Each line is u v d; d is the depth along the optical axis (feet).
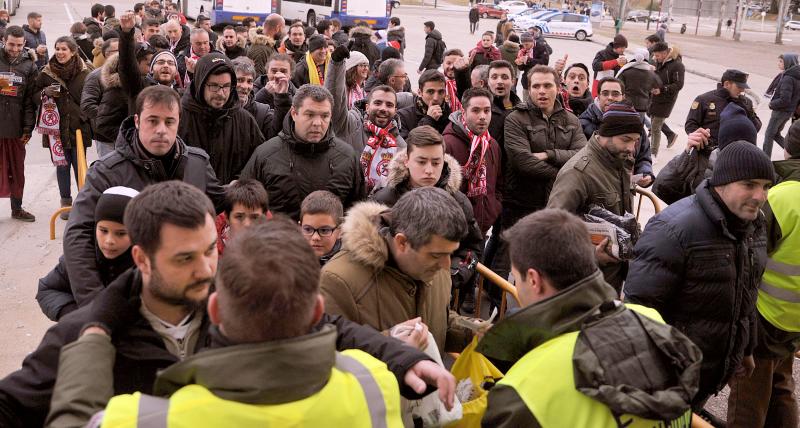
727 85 29.01
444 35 124.06
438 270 8.13
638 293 10.89
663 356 6.66
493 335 7.07
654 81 32.91
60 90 24.03
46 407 6.27
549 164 17.97
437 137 12.57
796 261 12.46
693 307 10.82
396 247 8.07
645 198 30.55
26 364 6.40
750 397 13.19
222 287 4.95
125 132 11.75
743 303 11.03
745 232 10.81
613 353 6.46
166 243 6.02
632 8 256.52
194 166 12.21
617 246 12.56
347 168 14.94
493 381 8.76
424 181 12.55
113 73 19.99
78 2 149.69
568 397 6.36
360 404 5.30
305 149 14.58
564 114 18.60
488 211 17.47
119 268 9.70
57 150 24.64
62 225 24.70
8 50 23.65
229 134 15.67
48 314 10.39
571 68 23.88
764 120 52.49
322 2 94.89
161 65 19.83
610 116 13.92
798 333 12.85
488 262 19.49
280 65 21.62
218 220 12.60
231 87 15.34
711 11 187.93
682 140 45.60
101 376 5.60
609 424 6.24
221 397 4.88
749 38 157.28
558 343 6.64
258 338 4.91
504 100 19.95
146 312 6.39
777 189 12.52
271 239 5.08
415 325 7.67
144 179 11.57
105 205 9.27
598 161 14.17
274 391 4.87
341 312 8.05
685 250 10.63
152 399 4.99
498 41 57.36
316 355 4.99
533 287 6.95
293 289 4.90
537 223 7.01
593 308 6.74
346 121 17.60
